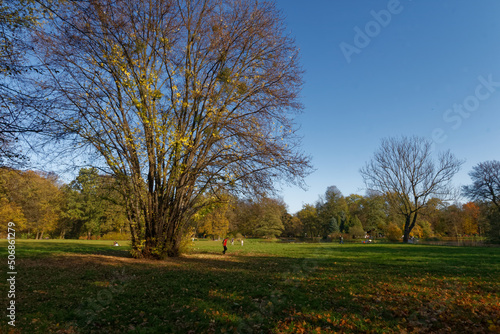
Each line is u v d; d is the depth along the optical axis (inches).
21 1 315.0
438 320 225.3
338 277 412.5
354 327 215.2
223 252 900.6
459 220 2095.2
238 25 665.0
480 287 333.1
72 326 217.5
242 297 297.9
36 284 343.0
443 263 558.6
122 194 621.9
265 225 2453.2
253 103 658.2
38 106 327.9
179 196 660.1
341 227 2741.1
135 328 217.6
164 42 609.6
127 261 574.6
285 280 391.9
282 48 673.6
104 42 567.2
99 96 577.3
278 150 627.8
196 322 227.3
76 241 1594.5
